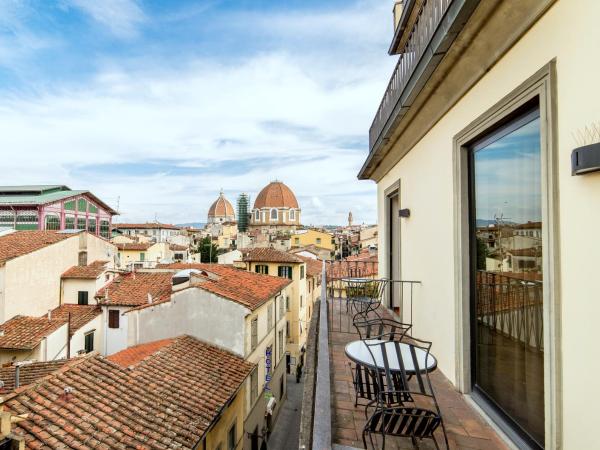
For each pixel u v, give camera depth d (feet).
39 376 30.04
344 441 8.55
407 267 18.06
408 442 8.61
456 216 11.56
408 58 13.73
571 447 6.24
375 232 174.60
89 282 63.00
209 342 39.68
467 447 8.44
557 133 6.65
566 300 6.42
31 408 21.08
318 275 99.35
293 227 308.81
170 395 27.94
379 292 22.65
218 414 28.07
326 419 4.91
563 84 6.47
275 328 55.26
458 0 7.68
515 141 8.71
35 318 48.78
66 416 21.38
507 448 8.38
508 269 9.07
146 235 210.38
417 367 7.64
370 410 9.93
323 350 7.45
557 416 6.57
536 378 7.84
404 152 18.33
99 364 28.35
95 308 55.42
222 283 46.16
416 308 16.29
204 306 40.24
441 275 12.98
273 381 53.78
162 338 41.04
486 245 10.36
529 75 7.53
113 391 25.72
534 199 7.97
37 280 57.31
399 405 7.97
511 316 8.96
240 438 36.65
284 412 60.18
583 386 5.95
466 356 11.22
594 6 5.71
